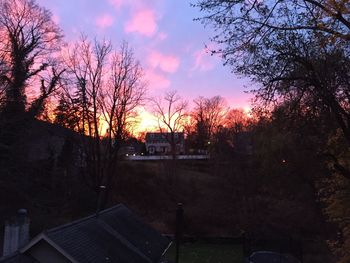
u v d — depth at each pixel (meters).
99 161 56.97
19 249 17.38
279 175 48.38
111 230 25.08
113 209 30.03
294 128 18.45
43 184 53.34
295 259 32.81
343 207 25.34
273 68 15.90
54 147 58.19
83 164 60.31
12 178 43.78
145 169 76.06
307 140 21.19
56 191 54.94
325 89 15.70
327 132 19.48
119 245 23.69
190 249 50.25
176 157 84.06
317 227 50.28
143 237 28.67
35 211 44.03
